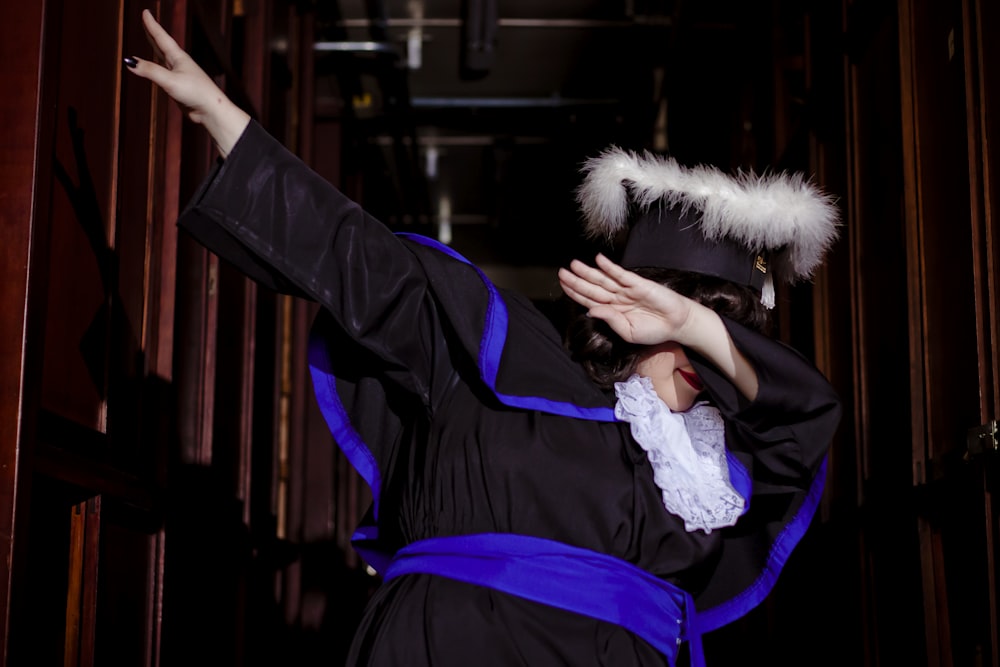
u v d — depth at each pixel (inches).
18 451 64.0
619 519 56.0
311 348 63.2
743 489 60.9
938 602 93.0
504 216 332.8
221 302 129.3
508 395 57.6
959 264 89.6
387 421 63.6
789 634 144.2
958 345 89.3
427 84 260.2
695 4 195.3
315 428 212.4
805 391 57.0
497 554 55.4
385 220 311.0
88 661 79.4
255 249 54.9
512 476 56.1
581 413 58.2
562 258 350.0
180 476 114.1
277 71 179.0
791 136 155.9
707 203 60.9
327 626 208.7
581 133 273.3
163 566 98.4
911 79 103.5
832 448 128.5
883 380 110.3
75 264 79.9
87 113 83.0
